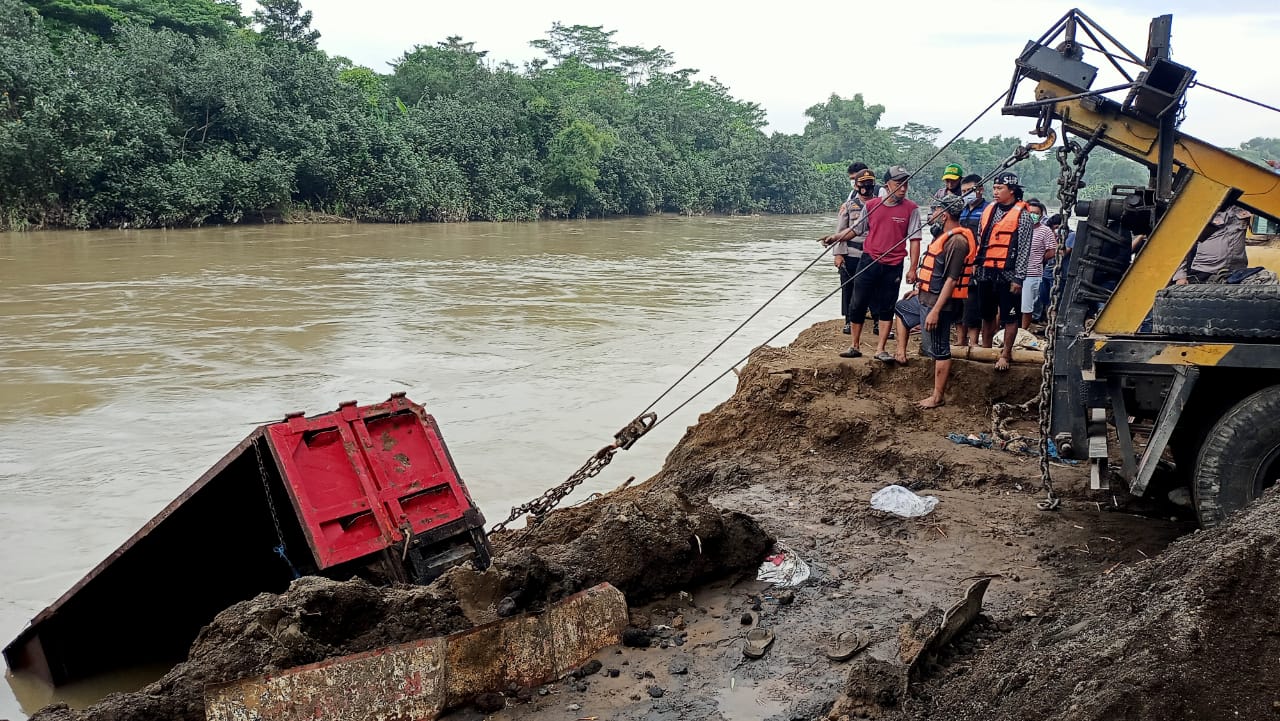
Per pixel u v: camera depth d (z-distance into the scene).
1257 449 5.44
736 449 8.45
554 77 83.56
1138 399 6.38
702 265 31.92
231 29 59.72
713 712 4.24
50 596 6.46
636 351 15.31
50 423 10.67
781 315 19.70
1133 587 4.18
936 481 7.31
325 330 16.86
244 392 12.16
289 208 47.69
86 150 38.75
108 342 15.43
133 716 4.11
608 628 4.88
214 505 5.85
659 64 118.38
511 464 9.41
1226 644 3.38
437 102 60.59
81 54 41.66
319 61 52.97
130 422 10.72
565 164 63.09
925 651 4.34
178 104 44.09
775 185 89.62
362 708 4.12
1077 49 6.68
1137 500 6.67
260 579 6.82
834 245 11.09
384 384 12.70
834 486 7.27
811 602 5.30
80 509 8.06
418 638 4.59
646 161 72.94
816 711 4.20
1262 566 3.75
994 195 9.19
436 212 55.34
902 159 124.50
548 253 35.53
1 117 38.12
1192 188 6.27
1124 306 6.36
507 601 4.82
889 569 5.72
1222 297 5.59
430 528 5.75
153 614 6.35
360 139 50.62
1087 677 3.45
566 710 4.32
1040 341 9.59
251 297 20.86
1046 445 6.51
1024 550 5.95
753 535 5.79
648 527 5.44
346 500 5.60
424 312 19.20
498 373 13.49
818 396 8.70
